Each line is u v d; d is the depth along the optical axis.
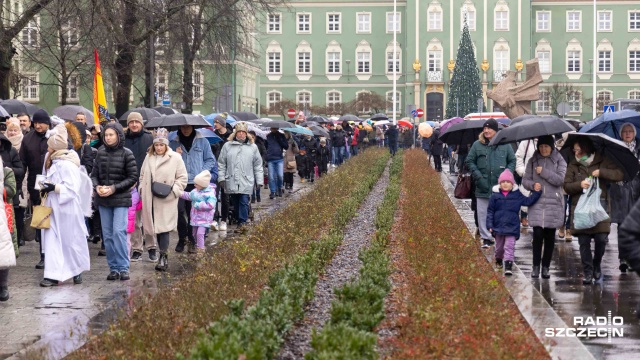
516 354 9.66
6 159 18.77
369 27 126.31
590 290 15.46
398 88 125.31
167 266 18.06
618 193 16.86
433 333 10.45
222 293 13.08
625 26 125.38
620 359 10.86
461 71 111.12
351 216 26.22
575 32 124.88
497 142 16.98
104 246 18.53
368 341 9.01
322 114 120.75
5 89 37.31
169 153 18.11
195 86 49.88
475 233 22.89
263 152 33.41
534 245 16.72
